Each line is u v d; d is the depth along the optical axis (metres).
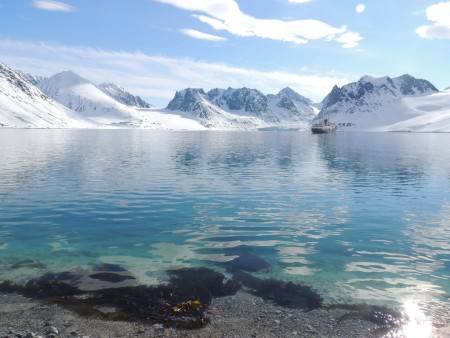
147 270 17.84
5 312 13.94
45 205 30.28
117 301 14.88
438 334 12.83
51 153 77.31
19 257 19.28
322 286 16.31
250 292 15.76
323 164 63.22
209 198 33.94
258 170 53.72
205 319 13.63
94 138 160.38
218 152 88.94
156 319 13.63
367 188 39.94
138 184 40.41
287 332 12.88
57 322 13.32
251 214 28.33
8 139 133.38
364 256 19.84
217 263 18.80
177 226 24.98
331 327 13.23
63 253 19.91
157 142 135.75
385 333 12.88
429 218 27.62
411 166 60.84
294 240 22.39
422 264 18.78
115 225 25.11
